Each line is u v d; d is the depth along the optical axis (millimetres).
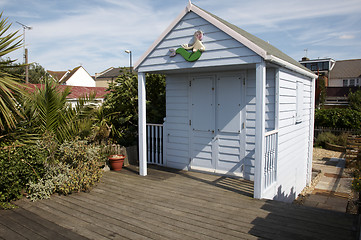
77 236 3635
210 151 6660
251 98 5977
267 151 5234
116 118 8711
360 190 5863
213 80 6500
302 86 7461
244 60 4918
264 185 5164
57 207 4656
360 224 3562
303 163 8117
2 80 5074
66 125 6371
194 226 3855
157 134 7758
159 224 3943
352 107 21391
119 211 4441
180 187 5629
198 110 6793
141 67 6410
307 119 8266
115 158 6895
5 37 5355
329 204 7148
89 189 5484
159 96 9219
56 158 5906
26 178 5086
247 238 3486
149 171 6988
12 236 3670
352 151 11719
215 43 5258
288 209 4383
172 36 5855
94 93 7219
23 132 5582
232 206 4555
